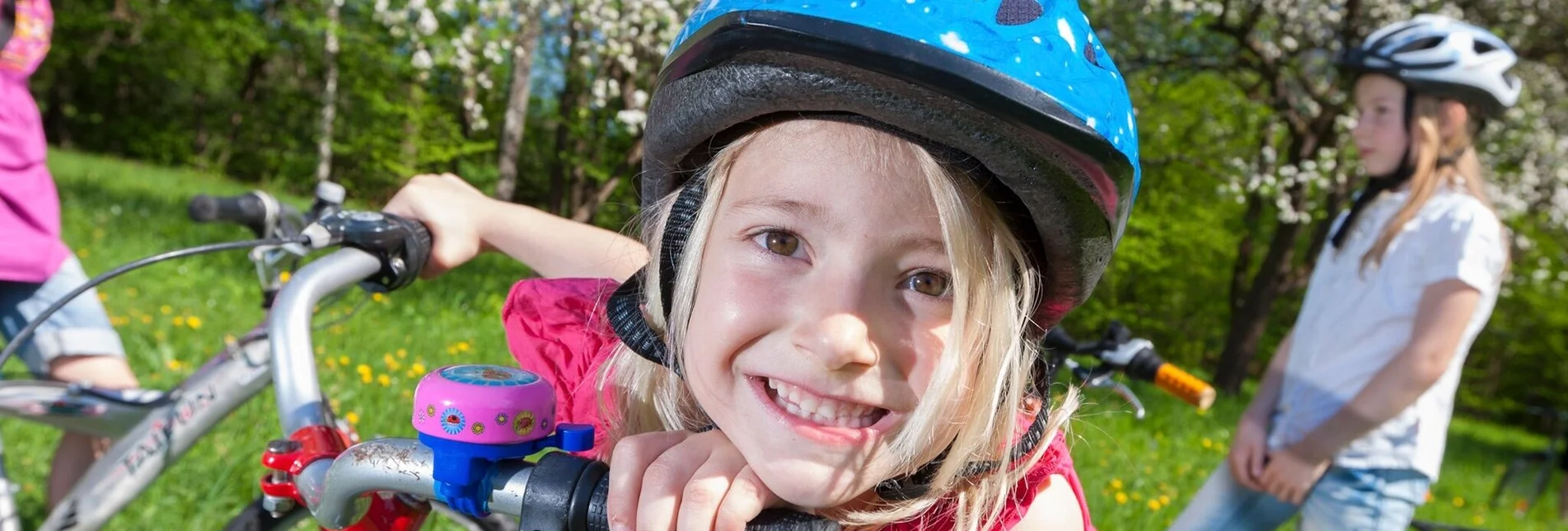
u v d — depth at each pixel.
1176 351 17.67
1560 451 7.17
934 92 0.69
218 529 2.50
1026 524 0.92
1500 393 22.58
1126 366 1.63
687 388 0.95
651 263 0.94
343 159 19.23
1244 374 12.02
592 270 1.33
